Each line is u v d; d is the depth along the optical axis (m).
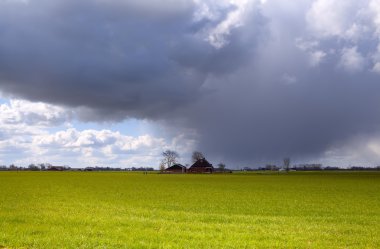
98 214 30.27
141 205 40.12
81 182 90.94
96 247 17.31
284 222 27.72
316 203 44.72
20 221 25.55
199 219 28.45
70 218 26.86
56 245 17.70
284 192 62.97
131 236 20.11
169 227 23.48
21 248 17.27
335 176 142.00
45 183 84.12
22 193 53.91
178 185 81.69
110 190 63.84
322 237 21.03
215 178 125.25
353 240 20.42
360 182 97.31
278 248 17.92
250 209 37.94
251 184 87.31
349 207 40.66
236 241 19.19
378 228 25.41
